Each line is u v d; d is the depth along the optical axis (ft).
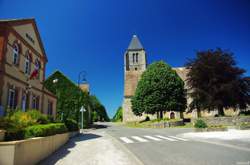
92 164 26.48
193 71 107.65
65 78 114.32
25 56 56.80
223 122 92.02
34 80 62.90
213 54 106.11
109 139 56.03
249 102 102.89
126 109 179.63
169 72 131.13
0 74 44.04
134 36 222.89
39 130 30.07
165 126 105.29
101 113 297.12
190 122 116.57
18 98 52.21
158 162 26.45
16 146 20.89
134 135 65.82
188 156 29.40
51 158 30.55
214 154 30.17
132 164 25.93
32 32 60.80
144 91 132.26
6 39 46.29
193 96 107.34
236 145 37.73
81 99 115.03
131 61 214.48
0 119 29.91
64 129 48.24
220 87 99.35
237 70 102.73
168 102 126.72
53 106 82.89
